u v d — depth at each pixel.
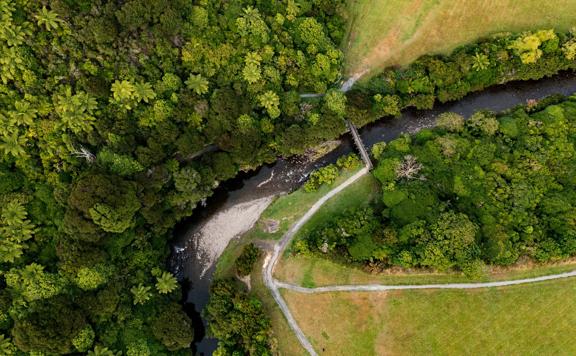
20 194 53.66
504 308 58.00
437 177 61.81
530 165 61.62
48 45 53.41
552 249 57.97
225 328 56.59
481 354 56.59
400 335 57.19
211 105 60.03
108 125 55.94
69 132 55.50
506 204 60.19
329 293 59.03
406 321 57.53
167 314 56.91
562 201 59.62
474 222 58.56
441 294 58.31
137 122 57.97
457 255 56.12
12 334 50.84
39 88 53.75
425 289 58.53
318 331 58.00
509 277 59.09
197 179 59.22
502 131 64.12
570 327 57.59
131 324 56.75
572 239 57.84
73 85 55.03
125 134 56.56
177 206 62.00
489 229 58.62
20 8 51.97
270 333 56.69
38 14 52.19
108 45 54.94
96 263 54.59
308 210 64.19
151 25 56.38
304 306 58.97
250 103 62.12
